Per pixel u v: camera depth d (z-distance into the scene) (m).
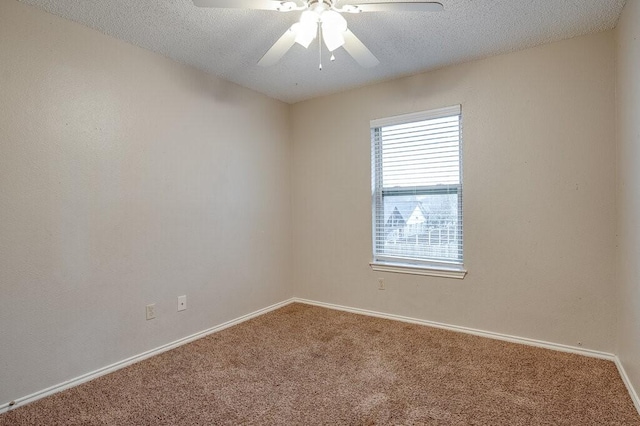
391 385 2.10
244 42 2.48
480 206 2.85
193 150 2.89
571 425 1.69
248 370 2.32
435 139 3.09
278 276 3.77
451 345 2.68
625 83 2.05
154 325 2.60
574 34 2.42
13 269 1.92
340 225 3.62
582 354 2.46
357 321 3.27
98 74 2.29
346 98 3.54
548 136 2.57
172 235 2.73
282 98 3.77
